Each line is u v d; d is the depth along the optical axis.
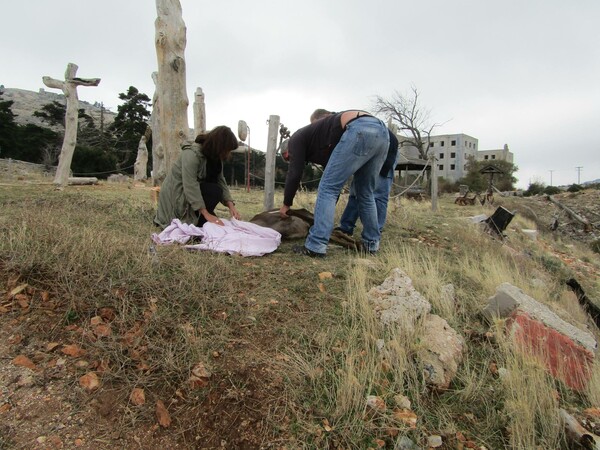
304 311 2.86
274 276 3.36
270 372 2.21
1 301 2.42
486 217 9.52
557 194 43.66
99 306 2.45
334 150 3.95
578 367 2.67
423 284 3.40
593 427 2.21
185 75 5.68
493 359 2.65
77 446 1.68
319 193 4.08
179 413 1.91
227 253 3.76
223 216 6.12
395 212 7.77
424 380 2.28
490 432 2.07
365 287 3.28
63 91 10.91
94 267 2.73
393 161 4.96
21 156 35.47
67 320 2.34
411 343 2.47
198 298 2.71
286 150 4.56
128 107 45.97
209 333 2.44
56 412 1.81
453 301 3.28
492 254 5.44
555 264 6.93
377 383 2.20
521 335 2.80
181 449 1.76
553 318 3.05
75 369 2.04
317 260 3.96
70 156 11.00
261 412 1.96
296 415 1.97
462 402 2.25
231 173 27.73
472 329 2.97
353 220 5.01
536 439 2.06
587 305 4.94
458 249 5.55
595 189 39.97
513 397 2.23
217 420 1.90
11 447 1.62
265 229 4.25
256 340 2.47
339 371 2.23
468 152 85.75
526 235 10.48
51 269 2.67
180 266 3.12
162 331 2.37
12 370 1.98
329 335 2.59
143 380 2.01
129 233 4.09
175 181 4.36
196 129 13.46
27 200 5.68
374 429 1.95
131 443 1.74
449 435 2.00
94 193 7.73
